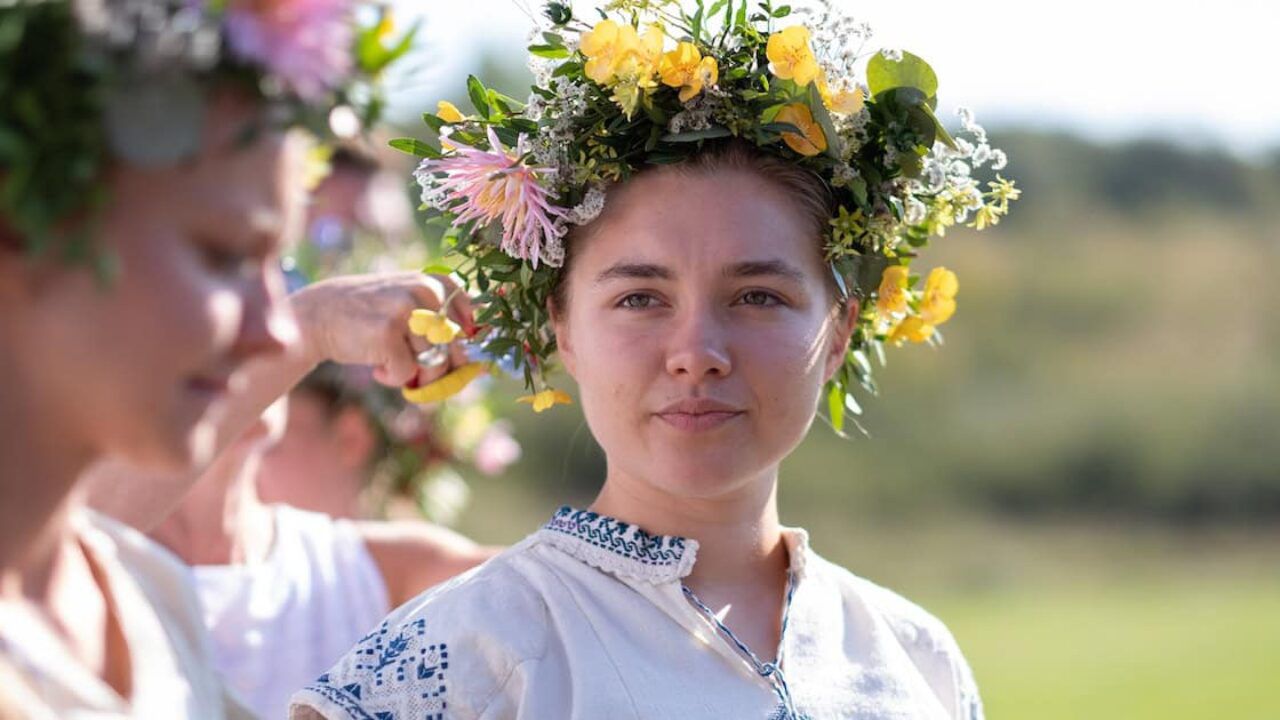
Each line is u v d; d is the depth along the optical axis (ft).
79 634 8.04
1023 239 104.78
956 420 89.40
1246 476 92.43
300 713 11.25
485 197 11.85
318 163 12.07
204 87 7.15
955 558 81.97
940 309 13.24
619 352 11.44
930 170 12.27
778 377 11.42
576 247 11.96
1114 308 98.94
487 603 11.34
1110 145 113.09
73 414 7.29
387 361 12.43
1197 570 83.25
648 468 11.44
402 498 20.45
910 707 11.98
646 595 11.50
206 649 9.29
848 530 84.69
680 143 11.60
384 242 20.57
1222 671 57.72
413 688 11.06
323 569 15.64
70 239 6.98
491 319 12.53
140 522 11.41
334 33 7.45
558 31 11.98
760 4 12.00
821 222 11.98
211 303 7.27
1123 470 91.30
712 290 11.39
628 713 10.93
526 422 76.54
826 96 11.78
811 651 11.82
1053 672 58.13
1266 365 96.68
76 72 6.93
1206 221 109.09
